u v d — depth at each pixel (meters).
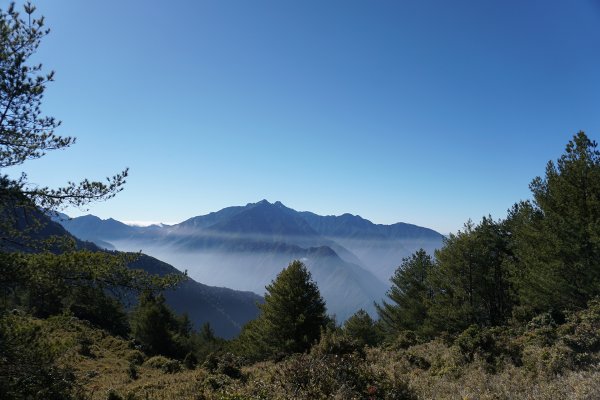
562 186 20.16
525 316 23.22
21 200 9.76
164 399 15.41
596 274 17.84
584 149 19.70
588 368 10.70
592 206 19.11
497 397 10.04
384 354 17.61
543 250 20.78
